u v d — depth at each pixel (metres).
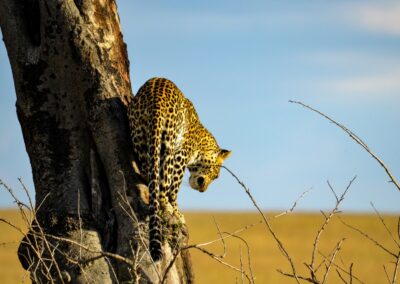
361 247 78.56
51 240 16.33
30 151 17.59
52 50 17.52
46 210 16.86
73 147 17.38
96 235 16.47
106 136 17.28
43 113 17.52
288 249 76.62
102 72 17.62
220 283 54.66
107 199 17.05
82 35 17.52
